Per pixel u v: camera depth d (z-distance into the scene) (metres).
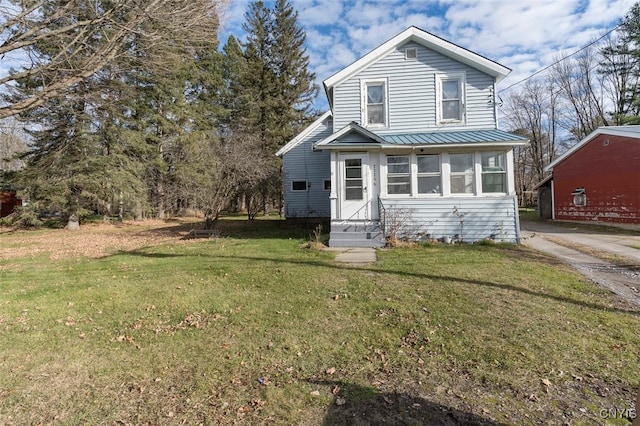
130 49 12.55
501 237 10.35
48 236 15.78
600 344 3.61
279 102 28.41
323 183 18.33
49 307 5.33
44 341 4.09
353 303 5.05
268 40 29.72
